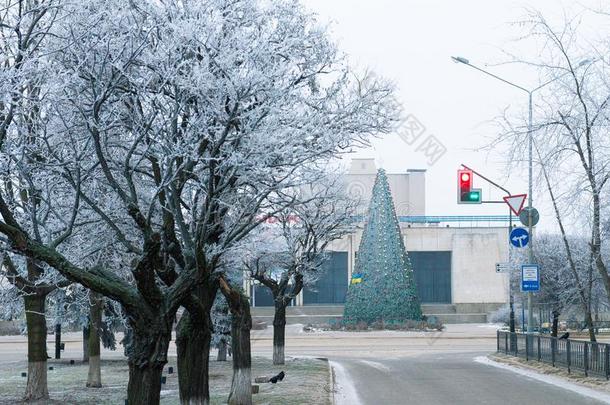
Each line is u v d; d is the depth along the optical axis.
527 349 32.47
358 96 14.31
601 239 22.09
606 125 19.94
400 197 89.19
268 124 12.55
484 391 23.16
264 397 21.95
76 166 12.65
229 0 12.52
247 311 20.77
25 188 15.00
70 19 12.28
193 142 12.56
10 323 71.94
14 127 13.11
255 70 11.76
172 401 22.14
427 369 31.62
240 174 13.48
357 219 41.59
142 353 11.68
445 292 87.25
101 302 27.11
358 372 30.78
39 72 12.15
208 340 15.16
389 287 63.72
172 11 12.30
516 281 49.03
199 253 12.15
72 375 32.28
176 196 12.81
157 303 11.69
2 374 33.84
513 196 31.44
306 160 14.06
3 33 13.18
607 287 21.27
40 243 11.48
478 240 84.94
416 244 85.56
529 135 20.89
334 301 87.19
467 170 29.77
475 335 60.22
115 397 24.12
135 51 12.02
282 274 36.53
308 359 37.53
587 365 25.02
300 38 13.27
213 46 12.02
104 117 12.59
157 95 12.26
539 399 20.92
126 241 12.36
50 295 28.38
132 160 14.96
